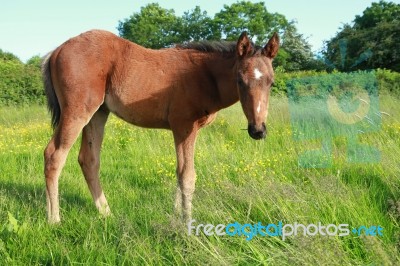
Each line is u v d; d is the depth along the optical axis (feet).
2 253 11.37
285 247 11.16
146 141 26.00
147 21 159.12
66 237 12.84
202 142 24.98
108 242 12.07
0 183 17.67
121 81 14.73
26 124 35.78
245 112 12.81
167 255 11.12
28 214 13.62
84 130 15.67
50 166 14.19
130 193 16.67
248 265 10.44
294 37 96.37
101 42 14.64
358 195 14.19
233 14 139.03
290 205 13.10
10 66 57.21
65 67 14.28
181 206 14.29
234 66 13.70
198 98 14.48
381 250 10.05
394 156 18.20
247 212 13.35
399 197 14.48
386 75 42.88
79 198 16.44
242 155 21.36
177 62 14.75
